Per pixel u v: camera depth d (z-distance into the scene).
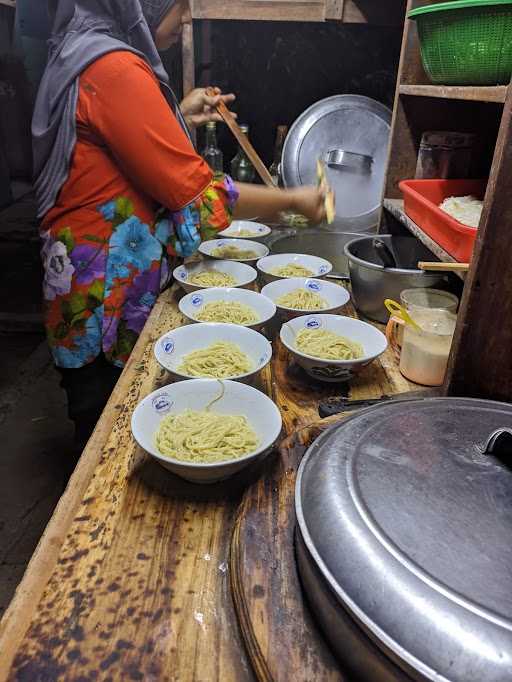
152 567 0.85
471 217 1.41
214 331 1.44
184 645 0.74
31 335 4.02
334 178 2.37
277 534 0.84
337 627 0.66
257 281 2.07
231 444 1.05
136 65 1.44
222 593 0.82
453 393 1.15
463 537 0.65
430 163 1.91
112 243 1.70
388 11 2.35
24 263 5.14
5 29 6.32
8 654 0.71
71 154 1.57
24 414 3.18
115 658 0.71
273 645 0.69
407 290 1.50
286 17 2.38
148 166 1.50
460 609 0.57
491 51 1.22
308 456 0.88
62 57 1.51
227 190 1.65
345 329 1.49
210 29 2.78
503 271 1.03
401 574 0.61
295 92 2.88
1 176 6.31
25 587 0.81
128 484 1.02
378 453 0.79
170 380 1.37
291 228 2.52
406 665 0.57
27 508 2.52
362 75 2.81
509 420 0.89
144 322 1.87
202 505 0.98
